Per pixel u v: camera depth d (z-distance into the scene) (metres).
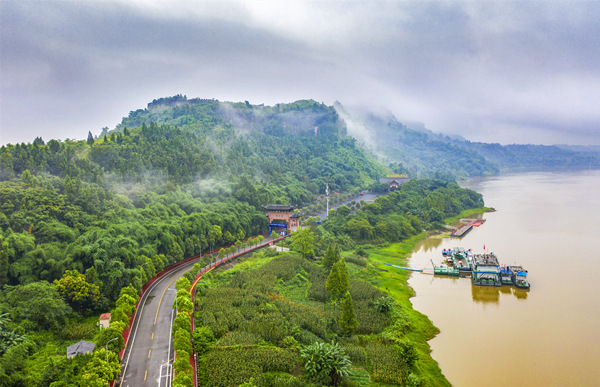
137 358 109.31
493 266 183.50
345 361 104.44
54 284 137.25
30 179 193.88
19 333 115.38
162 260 185.38
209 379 99.19
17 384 94.75
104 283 148.62
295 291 166.50
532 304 160.38
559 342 129.50
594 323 142.38
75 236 170.12
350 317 128.25
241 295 153.12
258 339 119.69
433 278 197.25
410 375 105.62
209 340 117.38
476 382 108.94
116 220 191.38
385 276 194.38
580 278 187.12
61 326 127.38
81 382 88.62
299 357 111.19
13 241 147.38
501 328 140.12
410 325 139.38
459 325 142.88
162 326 129.62
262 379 100.25
